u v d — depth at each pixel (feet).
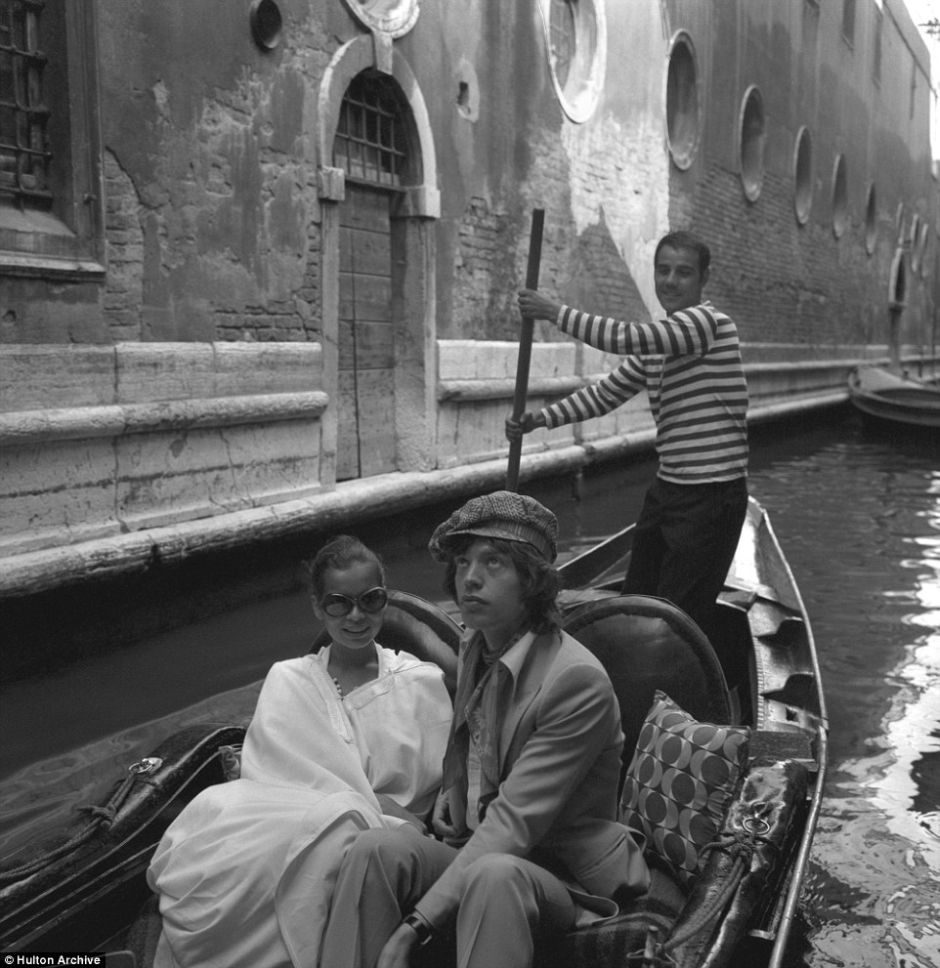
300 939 6.73
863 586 23.52
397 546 26.99
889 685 16.66
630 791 8.21
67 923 7.47
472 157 30.19
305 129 23.70
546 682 6.72
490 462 30.99
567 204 36.04
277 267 23.06
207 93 21.06
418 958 6.38
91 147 18.49
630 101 40.45
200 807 7.41
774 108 58.65
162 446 20.11
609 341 11.77
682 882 7.67
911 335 100.78
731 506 12.10
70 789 12.44
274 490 23.00
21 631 17.17
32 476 17.61
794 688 11.12
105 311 19.08
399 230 28.02
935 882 10.57
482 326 31.17
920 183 102.17
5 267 17.03
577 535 29.17
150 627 19.47
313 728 7.75
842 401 70.28
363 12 25.00
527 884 6.19
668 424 12.24
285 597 22.26
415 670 8.18
